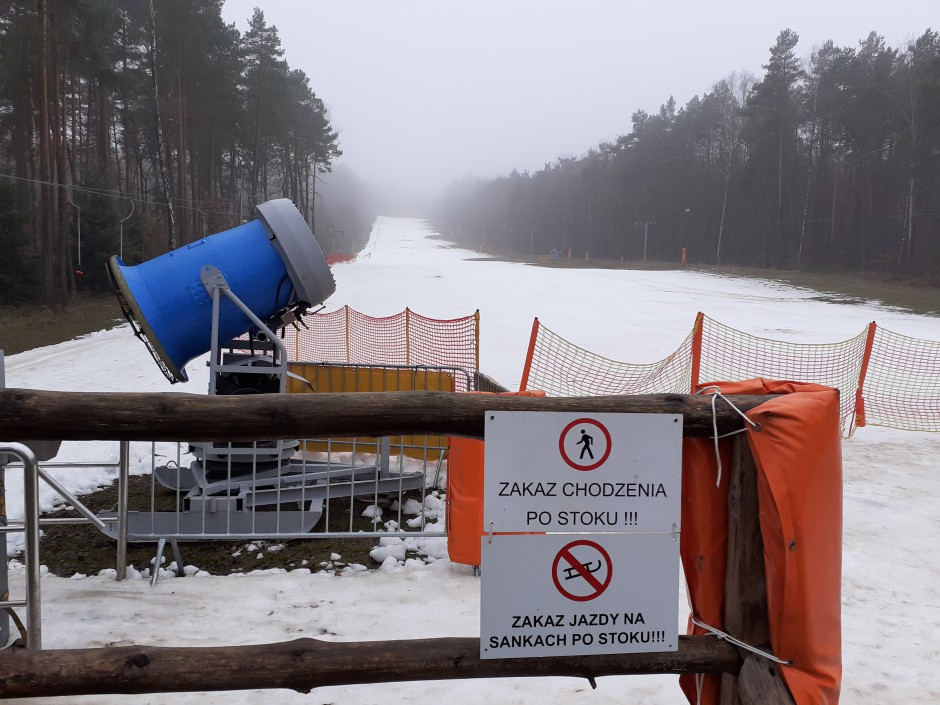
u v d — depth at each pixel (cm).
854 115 5984
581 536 213
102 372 1330
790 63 6444
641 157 9375
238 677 207
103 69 2988
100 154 4012
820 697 207
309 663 209
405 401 211
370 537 529
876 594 456
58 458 732
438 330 1374
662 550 217
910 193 5253
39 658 204
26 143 3494
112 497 621
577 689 336
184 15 4147
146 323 558
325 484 590
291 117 6216
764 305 3153
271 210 587
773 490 208
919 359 1409
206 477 573
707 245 8394
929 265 4944
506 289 3862
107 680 204
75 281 3173
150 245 3919
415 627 388
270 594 431
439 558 498
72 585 439
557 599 212
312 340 1526
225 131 4856
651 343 1825
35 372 1336
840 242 6397
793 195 6831
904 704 334
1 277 2762
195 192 4872
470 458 464
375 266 6556
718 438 225
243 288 580
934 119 5038
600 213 11125
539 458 211
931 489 689
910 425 980
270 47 5575
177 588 439
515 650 211
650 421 215
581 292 3731
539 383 1097
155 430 208
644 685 342
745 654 222
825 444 213
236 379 586
